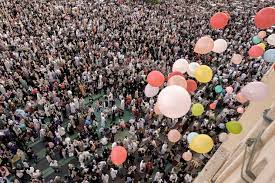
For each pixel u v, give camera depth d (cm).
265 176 321
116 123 1839
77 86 1992
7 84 1928
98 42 2566
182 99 704
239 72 2269
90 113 1766
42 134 1633
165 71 2269
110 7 3475
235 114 1800
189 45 2661
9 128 1616
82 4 3469
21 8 3109
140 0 3947
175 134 1254
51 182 1384
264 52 1281
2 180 1378
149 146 1614
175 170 1519
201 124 1792
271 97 975
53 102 1836
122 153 1059
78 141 1580
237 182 414
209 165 1036
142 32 2841
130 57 2375
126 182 1455
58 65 2144
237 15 3788
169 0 4219
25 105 1834
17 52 2295
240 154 512
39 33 2627
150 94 1104
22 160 1536
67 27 2784
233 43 2784
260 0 4638
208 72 994
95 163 1489
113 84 2073
